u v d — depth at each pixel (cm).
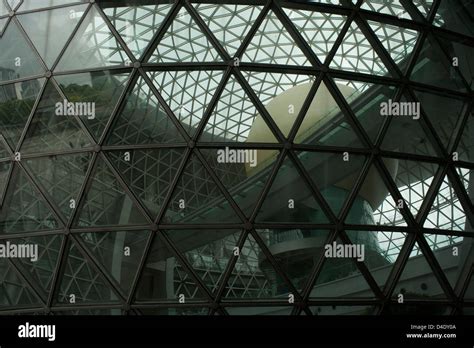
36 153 1494
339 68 1541
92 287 1425
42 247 1471
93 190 1459
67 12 1591
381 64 1579
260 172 1466
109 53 1530
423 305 1462
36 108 1536
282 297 1394
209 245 1414
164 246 1418
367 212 1509
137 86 1498
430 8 1709
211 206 1432
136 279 1395
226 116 1475
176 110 1480
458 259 1559
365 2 1616
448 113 1644
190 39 1512
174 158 1452
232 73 1476
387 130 1542
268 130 1484
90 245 1443
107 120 1495
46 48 1577
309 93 1479
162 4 1548
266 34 1524
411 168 1575
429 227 1545
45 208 1486
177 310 1396
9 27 1639
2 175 1541
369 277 1429
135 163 1458
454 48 1717
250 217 1407
